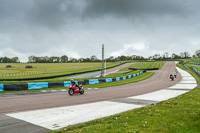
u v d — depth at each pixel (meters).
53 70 70.50
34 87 17.34
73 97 12.40
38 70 71.12
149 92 15.32
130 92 15.36
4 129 5.48
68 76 45.75
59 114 7.37
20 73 57.34
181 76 38.19
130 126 5.47
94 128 5.29
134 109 8.07
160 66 78.25
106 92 15.41
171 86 20.64
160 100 11.07
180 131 4.99
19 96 12.69
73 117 6.92
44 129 5.50
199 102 9.87
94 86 21.08
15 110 8.03
